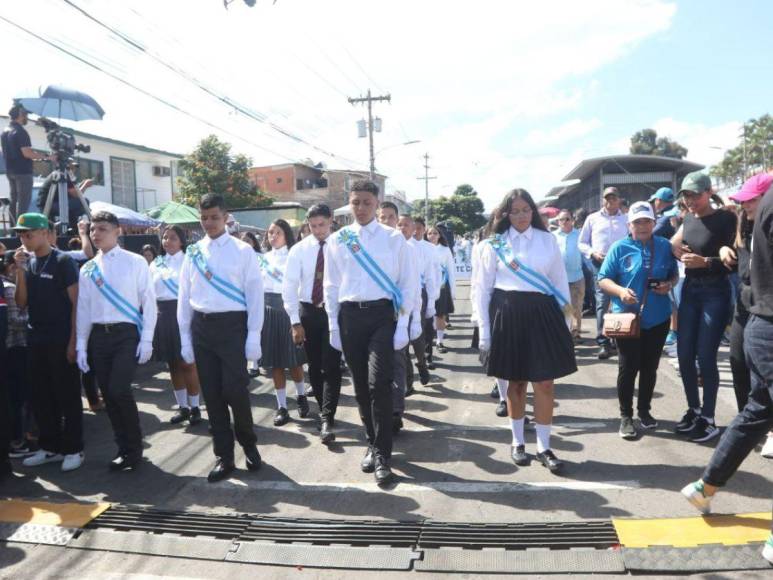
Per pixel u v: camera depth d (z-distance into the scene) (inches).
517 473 155.0
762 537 116.8
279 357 202.4
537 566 113.0
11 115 326.3
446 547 121.3
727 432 120.7
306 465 167.3
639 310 171.5
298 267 189.6
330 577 113.7
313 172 1697.8
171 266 210.2
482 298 158.1
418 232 252.2
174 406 232.8
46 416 173.9
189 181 1037.2
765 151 2448.3
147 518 138.6
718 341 165.9
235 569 117.6
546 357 150.8
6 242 260.7
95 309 166.6
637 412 191.3
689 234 165.5
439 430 192.1
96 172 873.5
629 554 114.0
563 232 313.3
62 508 144.6
